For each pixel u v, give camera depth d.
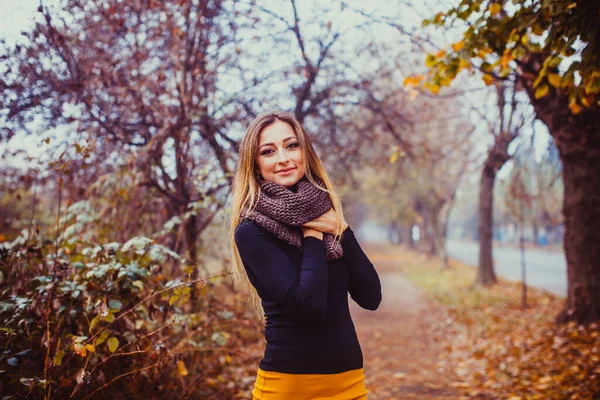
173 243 4.55
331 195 1.95
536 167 8.65
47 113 4.12
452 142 11.70
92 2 3.96
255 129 1.93
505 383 4.98
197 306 3.79
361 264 1.93
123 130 4.60
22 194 5.63
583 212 6.57
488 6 3.53
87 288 2.74
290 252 1.80
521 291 12.48
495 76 5.62
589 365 4.89
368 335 8.50
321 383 1.73
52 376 2.53
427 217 27.45
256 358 4.21
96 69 4.30
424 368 6.20
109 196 3.89
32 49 3.82
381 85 7.22
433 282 16.25
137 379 3.03
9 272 2.82
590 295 6.58
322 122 6.82
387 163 8.28
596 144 6.26
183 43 4.45
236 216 1.94
